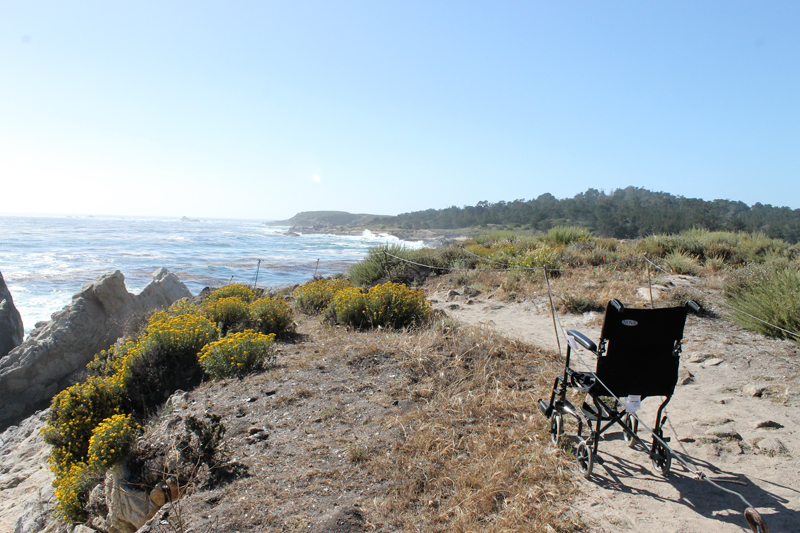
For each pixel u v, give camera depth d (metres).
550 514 3.28
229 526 3.31
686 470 3.85
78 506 5.38
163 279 20.86
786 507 3.28
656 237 17.23
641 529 3.12
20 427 11.07
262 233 139.00
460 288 13.85
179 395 6.42
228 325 9.91
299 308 12.35
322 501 3.55
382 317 9.20
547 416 4.22
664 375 3.54
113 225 172.25
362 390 5.75
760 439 4.25
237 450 4.43
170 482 4.26
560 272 13.59
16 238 76.38
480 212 155.50
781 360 6.36
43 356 15.55
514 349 7.14
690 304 3.35
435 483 3.68
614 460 4.04
